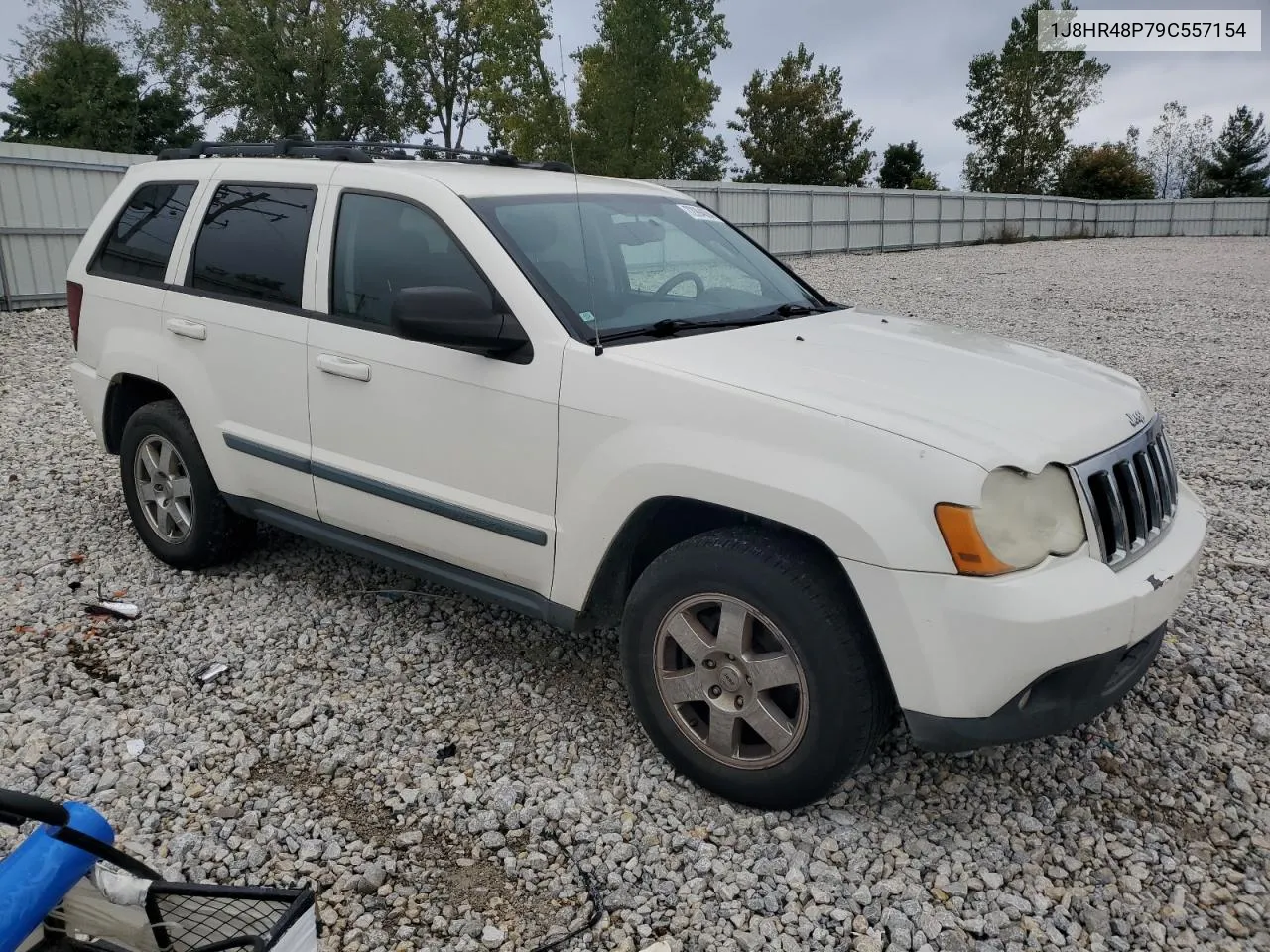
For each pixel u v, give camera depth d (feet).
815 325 12.11
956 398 9.68
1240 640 13.79
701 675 9.96
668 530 11.19
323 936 8.52
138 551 16.63
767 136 201.57
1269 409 28.68
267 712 11.93
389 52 152.15
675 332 11.24
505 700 12.17
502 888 9.11
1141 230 149.59
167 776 10.61
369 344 12.15
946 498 8.49
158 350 14.85
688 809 10.10
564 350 10.59
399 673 12.79
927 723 8.82
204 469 14.67
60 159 47.44
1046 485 8.96
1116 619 8.81
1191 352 38.42
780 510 9.07
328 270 12.75
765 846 9.55
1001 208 130.52
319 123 149.79
